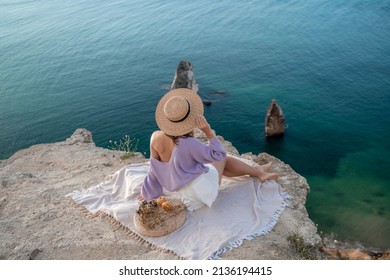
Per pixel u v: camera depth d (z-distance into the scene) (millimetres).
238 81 47312
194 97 6176
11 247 5828
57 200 6965
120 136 38500
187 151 6047
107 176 7680
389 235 21922
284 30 65062
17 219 6469
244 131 36875
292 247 5809
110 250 5703
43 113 42781
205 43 61625
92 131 39656
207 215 6254
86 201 6840
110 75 51312
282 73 49000
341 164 32094
